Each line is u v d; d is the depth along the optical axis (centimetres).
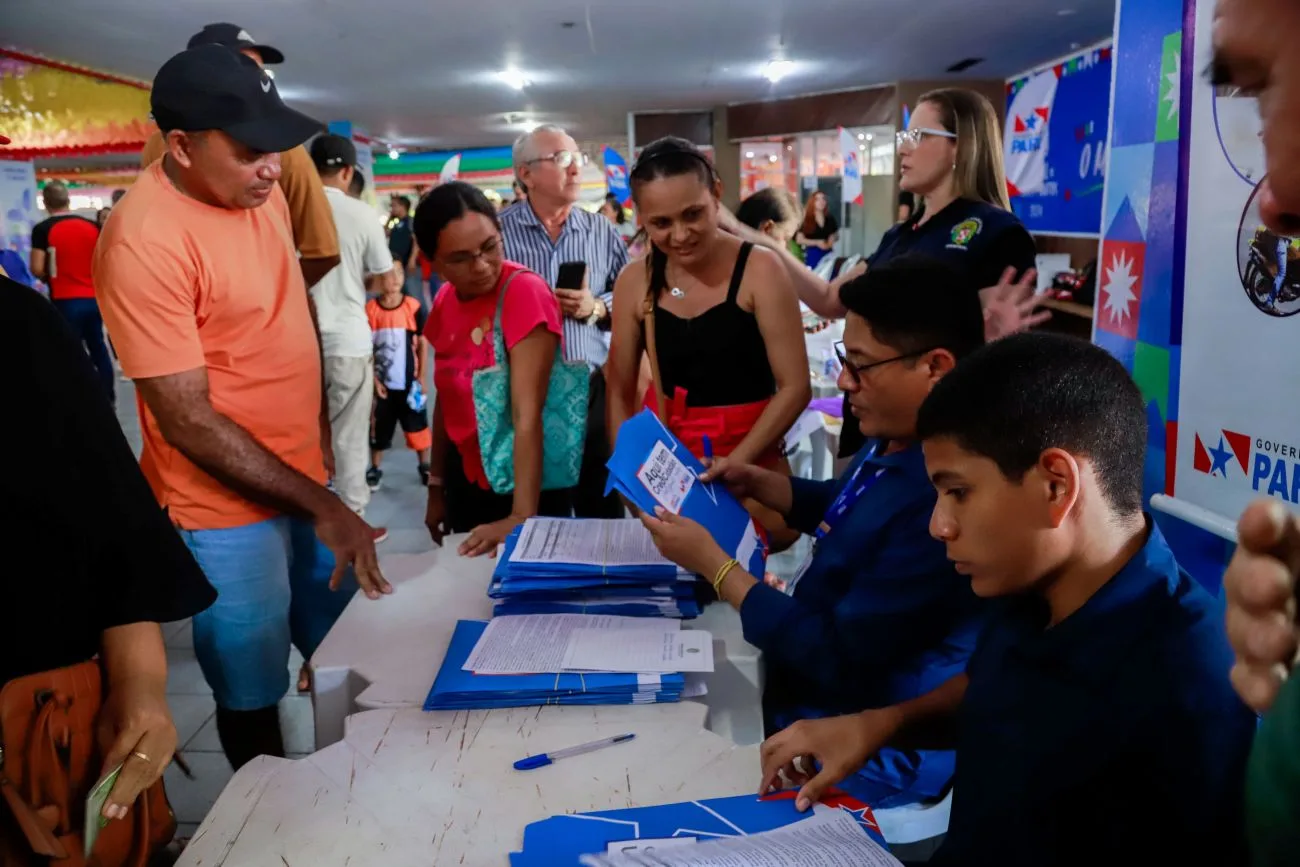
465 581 173
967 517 87
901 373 126
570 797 109
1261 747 41
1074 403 82
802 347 196
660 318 202
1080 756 84
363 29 636
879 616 125
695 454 203
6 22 605
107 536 106
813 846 95
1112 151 200
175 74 154
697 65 824
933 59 803
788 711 153
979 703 96
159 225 159
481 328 202
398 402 480
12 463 98
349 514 170
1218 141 156
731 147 1149
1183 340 169
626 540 170
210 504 174
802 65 834
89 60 742
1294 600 48
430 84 911
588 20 621
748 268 194
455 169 436
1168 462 178
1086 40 707
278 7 568
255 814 107
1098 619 84
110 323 158
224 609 180
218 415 164
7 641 101
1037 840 88
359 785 112
